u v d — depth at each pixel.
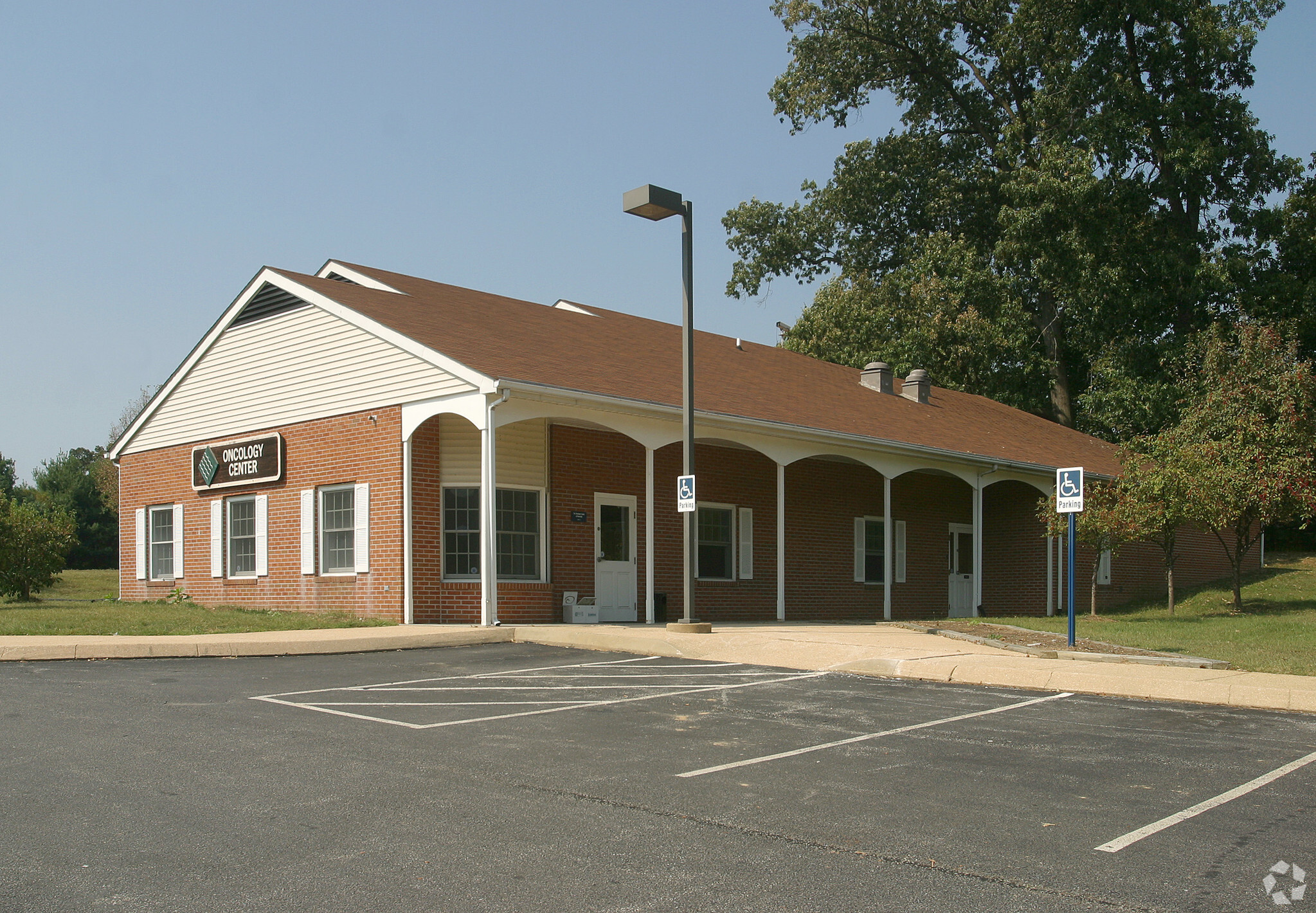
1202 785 7.01
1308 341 37.06
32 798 6.43
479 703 9.96
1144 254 37.56
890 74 46.62
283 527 19.47
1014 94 44.38
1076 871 5.27
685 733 8.62
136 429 23.25
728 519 22.44
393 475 17.47
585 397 16.56
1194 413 25.39
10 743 7.93
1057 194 37.19
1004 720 9.33
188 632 14.90
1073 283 38.62
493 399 15.94
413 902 4.76
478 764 7.43
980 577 24.77
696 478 21.66
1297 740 8.53
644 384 18.75
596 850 5.53
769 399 21.91
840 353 44.16
